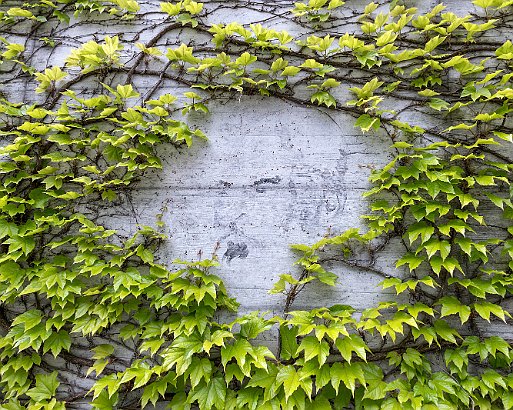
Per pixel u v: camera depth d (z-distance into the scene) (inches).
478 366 92.0
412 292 94.8
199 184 101.5
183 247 100.0
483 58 100.1
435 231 95.6
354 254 97.7
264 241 99.0
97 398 92.0
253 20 106.7
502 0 96.3
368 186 98.8
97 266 94.2
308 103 101.9
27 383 97.0
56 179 99.3
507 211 94.3
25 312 95.4
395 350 93.2
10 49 106.0
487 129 97.0
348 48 103.7
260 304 97.2
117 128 103.4
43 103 106.3
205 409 86.2
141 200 101.9
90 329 92.4
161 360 96.3
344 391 90.4
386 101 100.9
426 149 94.3
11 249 94.2
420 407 82.4
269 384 85.9
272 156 101.2
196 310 92.4
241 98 103.3
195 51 106.0
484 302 89.5
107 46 99.7
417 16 103.3
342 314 87.8
